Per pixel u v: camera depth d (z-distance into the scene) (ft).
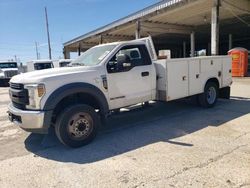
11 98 18.25
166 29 79.82
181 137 18.03
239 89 41.50
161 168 13.14
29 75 17.12
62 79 16.66
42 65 70.08
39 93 15.98
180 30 83.51
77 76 17.26
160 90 22.63
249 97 33.83
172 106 28.81
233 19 72.59
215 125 20.65
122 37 101.19
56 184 12.08
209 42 143.54
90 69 18.04
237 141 16.70
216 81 27.99
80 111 16.88
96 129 17.80
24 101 16.62
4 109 34.55
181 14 64.08
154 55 23.94
